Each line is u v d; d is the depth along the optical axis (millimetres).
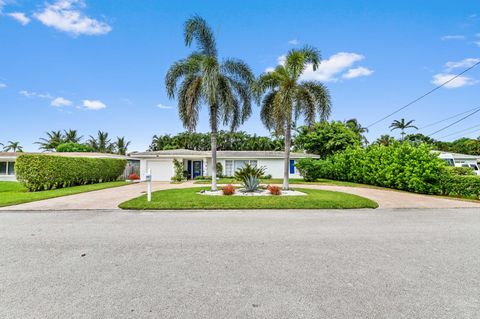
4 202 10188
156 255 4258
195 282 3234
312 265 3826
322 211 8859
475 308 2645
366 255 4293
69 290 3014
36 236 5496
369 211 8938
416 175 14297
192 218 7555
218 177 25812
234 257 4168
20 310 2576
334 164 23953
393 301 2781
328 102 14523
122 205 9375
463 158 27109
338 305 2691
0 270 3623
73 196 12492
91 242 5035
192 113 13203
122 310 2578
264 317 2463
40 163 15094
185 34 13797
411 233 5828
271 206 9328
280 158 26156
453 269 3703
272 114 14891
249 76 14133
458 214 8414
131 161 31094
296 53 13891
